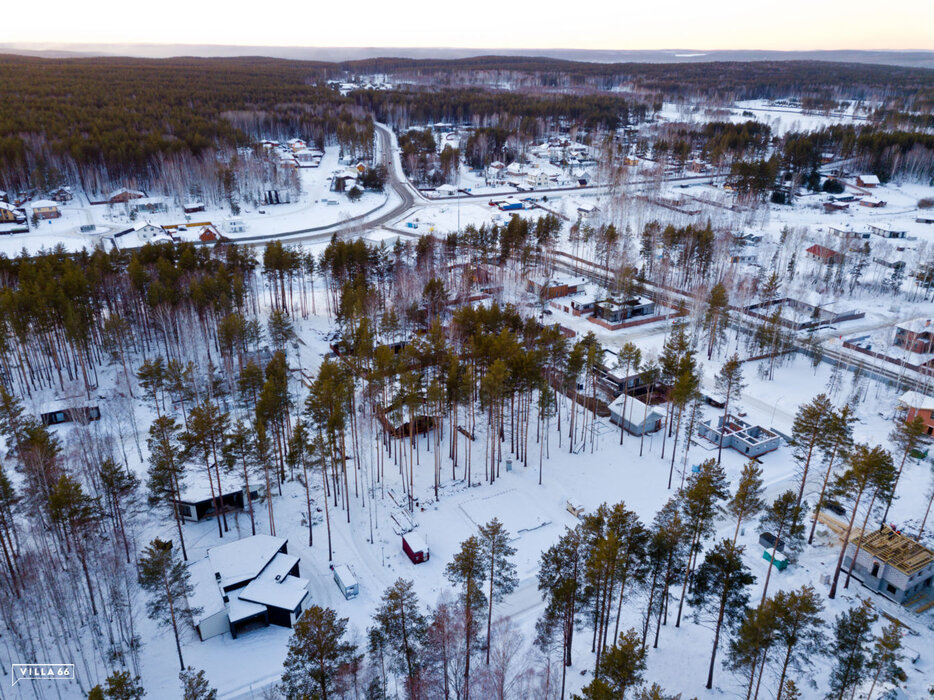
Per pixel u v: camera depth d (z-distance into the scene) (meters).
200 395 80.69
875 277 131.88
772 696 40.59
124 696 32.31
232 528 57.72
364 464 68.81
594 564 37.81
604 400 83.19
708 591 40.91
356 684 36.31
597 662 40.59
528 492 64.44
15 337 82.00
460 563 40.69
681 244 131.00
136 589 49.53
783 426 76.75
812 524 54.56
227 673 43.12
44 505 50.59
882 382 88.44
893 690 38.84
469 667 41.81
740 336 103.75
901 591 49.12
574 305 113.38
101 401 78.81
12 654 43.31
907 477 66.00
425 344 77.38
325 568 53.38
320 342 99.00
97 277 89.44
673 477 66.88
